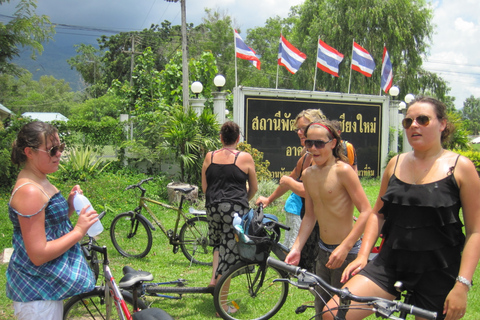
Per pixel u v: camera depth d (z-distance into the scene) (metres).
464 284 2.08
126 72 45.75
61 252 2.25
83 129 11.12
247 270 3.62
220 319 3.74
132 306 2.88
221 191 3.77
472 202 2.17
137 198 8.62
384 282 2.33
